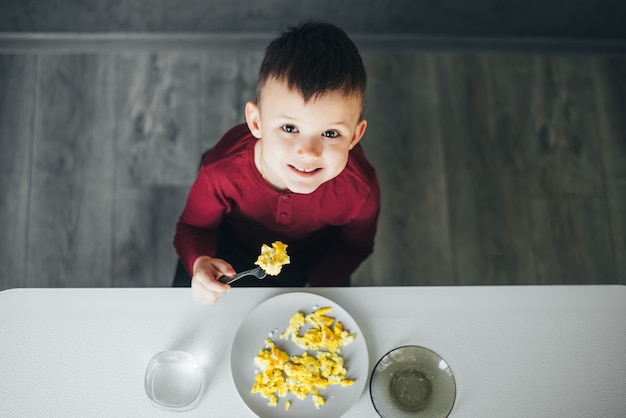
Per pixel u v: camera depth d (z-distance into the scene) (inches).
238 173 41.4
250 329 36.4
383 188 70.3
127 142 69.4
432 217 69.9
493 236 69.9
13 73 70.6
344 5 70.3
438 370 34.9
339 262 49.5
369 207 44.9
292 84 31.9
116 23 70.7
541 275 69.3
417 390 34.6
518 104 74.1
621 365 36.8
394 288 38.5
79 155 68.7
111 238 66.7
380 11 71.4
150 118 70.3
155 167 68.9
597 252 70.3
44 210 67.0
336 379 35.4
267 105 33.7
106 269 65.9
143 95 71.0
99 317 36.5
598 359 36.9
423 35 74.5
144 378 35.0
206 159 42.9
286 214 43.5
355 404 35.1
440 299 38.2
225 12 70.2
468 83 74.3
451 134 72.4
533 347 37.1
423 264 68.7
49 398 34.4
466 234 69.7
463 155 71.9
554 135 73.5
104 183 68.2
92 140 69.3
